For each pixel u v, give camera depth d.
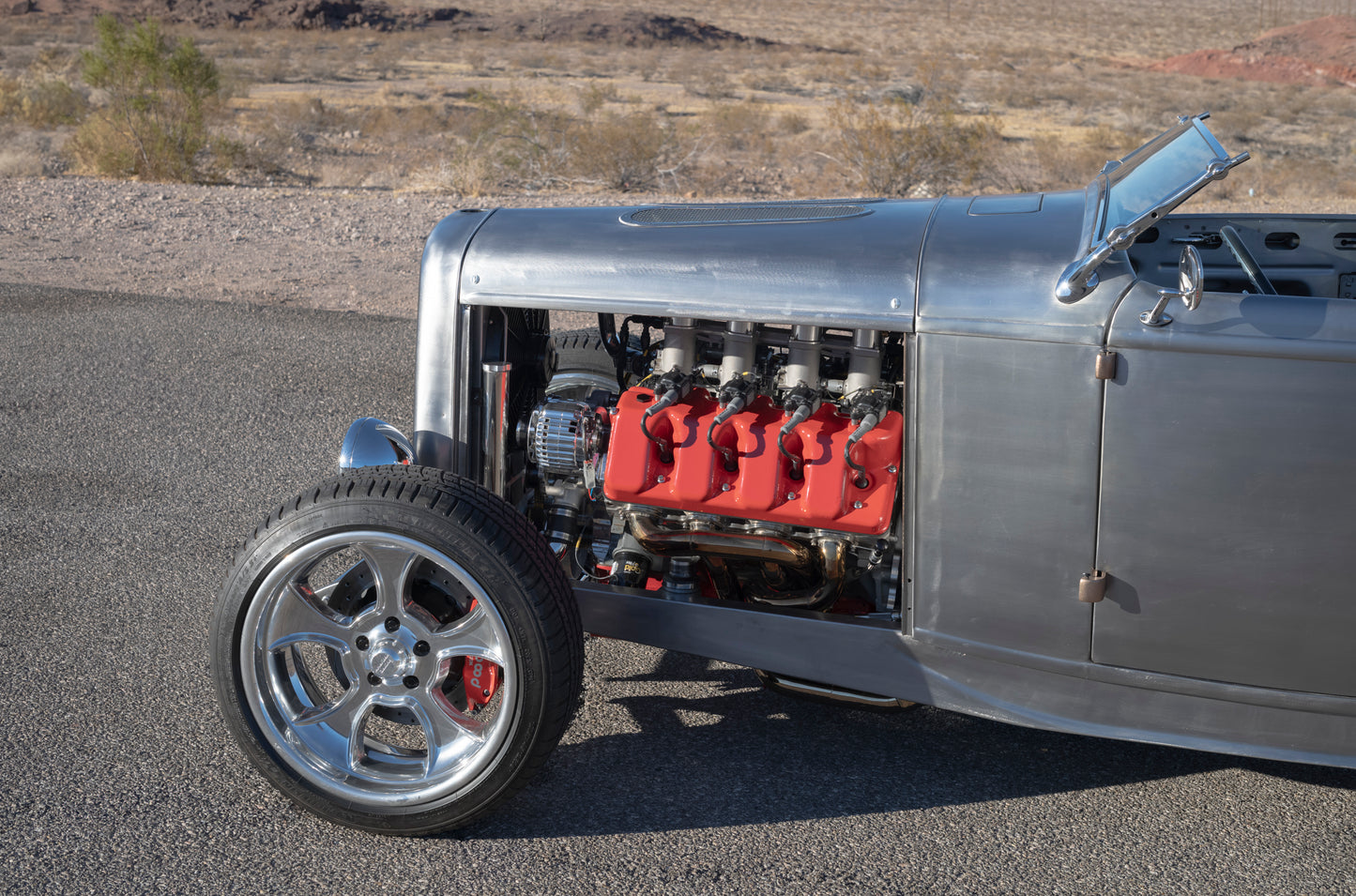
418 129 28.67
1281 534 2.85
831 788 3.46
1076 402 2.93
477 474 3.68
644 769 3.54
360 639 3.19
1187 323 2.80
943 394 3.06
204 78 21.20
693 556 3.60
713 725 3.80
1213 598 2.95
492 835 3.22
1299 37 70.31
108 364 7.84
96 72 20.67
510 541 3.04
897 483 3.39
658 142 22.36
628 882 3.02
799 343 3.27
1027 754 3.67
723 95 45.12
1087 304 2.89
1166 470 2.89
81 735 3.64
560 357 4.62
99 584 4.70
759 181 21.72
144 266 11.14
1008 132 33.56
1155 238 4.21
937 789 3.47
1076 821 3.32
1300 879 3.08
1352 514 2.79
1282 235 4.11
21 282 10.25
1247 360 2.77
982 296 3.01
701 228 3.44
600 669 4.16
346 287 10.52
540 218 3.63
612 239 3.44
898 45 87.81
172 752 3.57
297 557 3.09
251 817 3.27
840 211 3.50
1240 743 3.08
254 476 5.94
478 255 3.51
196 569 4.86
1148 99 48.88
